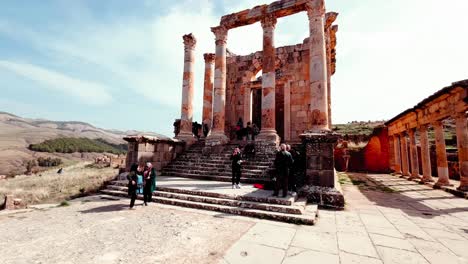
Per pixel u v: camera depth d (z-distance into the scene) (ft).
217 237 16.19
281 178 24.31
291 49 59.31
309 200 26.21
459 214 23.68
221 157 41.78
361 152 78.64
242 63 67.05
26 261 12.61
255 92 80.12
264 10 43.01
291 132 56.34
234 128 65.16
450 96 39.01
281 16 42.75
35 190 35.32
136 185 24.56
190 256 13.29
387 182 50.34
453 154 58.29
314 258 13.21
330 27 51.24
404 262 12.97
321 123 32.14
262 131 40.27
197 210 23.39
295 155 30.53
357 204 27.78
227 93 67.62
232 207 22.97
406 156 61.05
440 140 43.21
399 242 15.81
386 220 21.02
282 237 16.33
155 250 14.06
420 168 70.95
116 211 22.97
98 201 27.58
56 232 17.07
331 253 13.91
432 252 14.33
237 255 13.46
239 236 16.39
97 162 105.81
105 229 17.72
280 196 24.16
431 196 34.09
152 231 17.30
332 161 27.27
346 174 67.10
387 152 75.46
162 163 43.09
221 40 48.60
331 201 25.44
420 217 22.34
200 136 62.03
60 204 25.68
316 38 34.60
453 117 38.37
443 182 41.47
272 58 41.29
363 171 77.00
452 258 13.56
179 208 24.12
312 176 27.86
